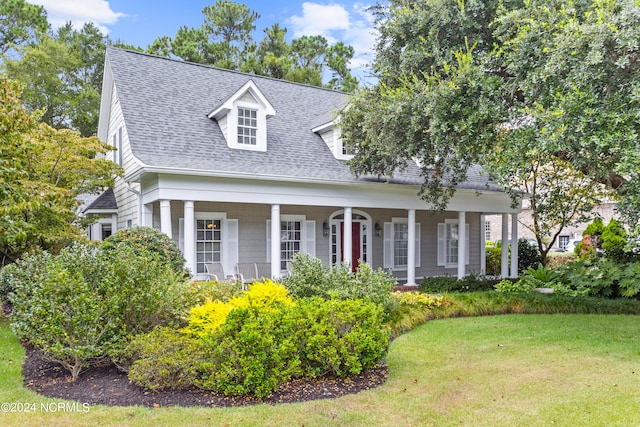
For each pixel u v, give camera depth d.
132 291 5.46
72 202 10.70
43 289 4.95
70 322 4.96
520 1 8.53
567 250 30.47
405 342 7.09
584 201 15.10
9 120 5.93
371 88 11.16
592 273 11.28
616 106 6.32
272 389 4.66
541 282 11.99
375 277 7.89
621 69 6.55
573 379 5.21
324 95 17.47
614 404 4.39
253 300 5.76
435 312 9.16
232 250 12.86
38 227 9.59
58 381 5.05
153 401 4.43
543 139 6.90
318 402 4.43
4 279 9.27
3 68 21.84
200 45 28.67
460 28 9.05
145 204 11.46
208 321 5.30
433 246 17.58
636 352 6.45
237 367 4.57
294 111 15.43
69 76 25.53
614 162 7.11
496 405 4.39
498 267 19.25
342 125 12.10
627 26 6.14
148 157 10.20
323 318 5.33
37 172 10.53
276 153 12.70
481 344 6.99
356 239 15.72
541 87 7.48
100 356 5.50
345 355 5.03
